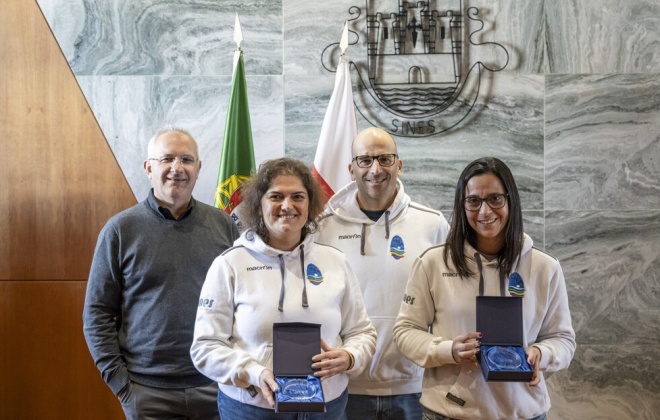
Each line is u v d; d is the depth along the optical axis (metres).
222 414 2.03
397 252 2.50
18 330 3.49
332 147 3.33
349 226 2.55
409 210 2.61
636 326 3.58
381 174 2.49
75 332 3.49
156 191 2.52
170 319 2.40
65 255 3.50
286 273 1.99
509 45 3.60
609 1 3.58
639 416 3.58
